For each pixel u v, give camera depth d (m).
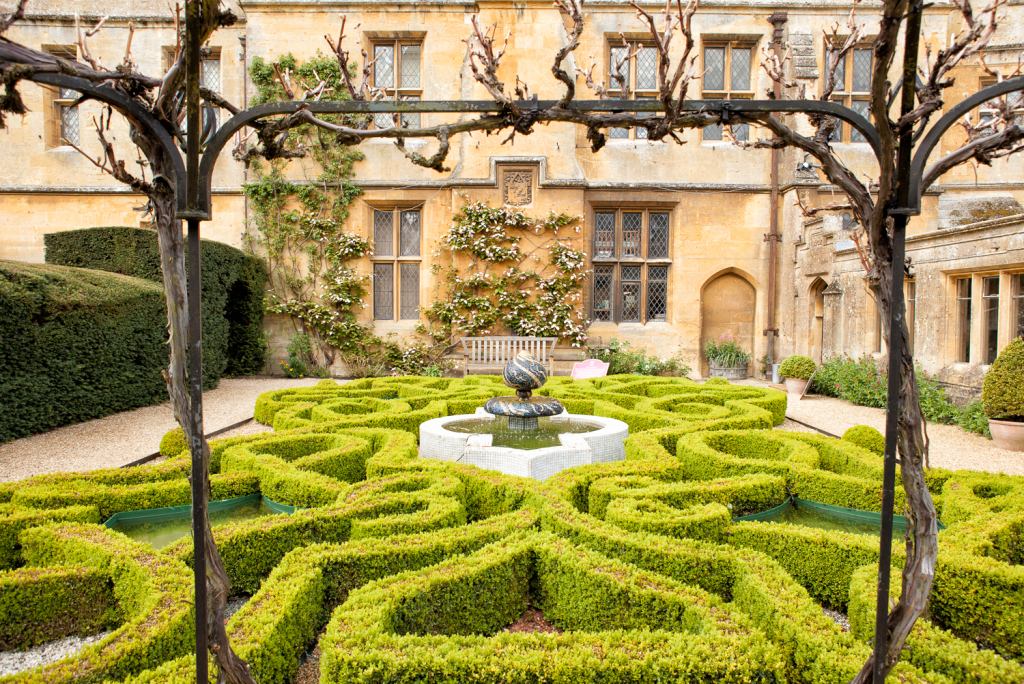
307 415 7.18
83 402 7.93
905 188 1.71
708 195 13.88
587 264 13.86
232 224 14.06
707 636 2.27
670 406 7.70
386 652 2.14
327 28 13.60
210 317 11.16
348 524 3.51
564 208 13.41
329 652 2.13
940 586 2.82
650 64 13.82
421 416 6.68
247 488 4.44
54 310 7.31
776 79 2.15
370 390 8.79
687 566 2.93
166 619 2.41
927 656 2.24
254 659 2.20
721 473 4.75
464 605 2.74
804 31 13.31
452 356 13.49
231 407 9.36
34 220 14.07
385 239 14.16
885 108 1.68
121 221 14.08
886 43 1.59
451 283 13.60
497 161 13.37
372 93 2.23
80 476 4.32
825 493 4.31
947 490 3.95
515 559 2.97
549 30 13.42
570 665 2.12
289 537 3.35
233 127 1.76
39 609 2.86
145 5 14.15
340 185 13.66
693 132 13.95
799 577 3.22
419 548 3.02
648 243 14.21
